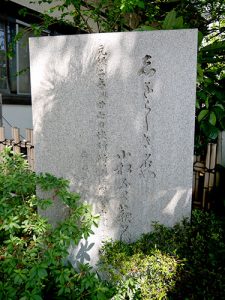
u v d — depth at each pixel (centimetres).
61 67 270
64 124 280
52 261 211
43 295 254
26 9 468
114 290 246
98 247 287
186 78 244
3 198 243
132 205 274
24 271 203
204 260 237
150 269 233
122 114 260
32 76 281
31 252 216
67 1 400
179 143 256
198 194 344
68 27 586
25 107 554
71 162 284
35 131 292
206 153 326
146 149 262
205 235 265
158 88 250
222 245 244
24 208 245
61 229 238
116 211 279
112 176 274
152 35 243
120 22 462
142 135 260
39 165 298
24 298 196
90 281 219
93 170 278
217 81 360
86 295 231
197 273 230
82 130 275
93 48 256
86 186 284
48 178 266
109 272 248
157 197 269
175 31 238
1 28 497
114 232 283
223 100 332
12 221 227
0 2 477
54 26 571
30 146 386
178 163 260
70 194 265
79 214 254
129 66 252
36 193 294
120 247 265
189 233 263
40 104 285
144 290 233
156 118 255
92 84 263
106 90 260
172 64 244
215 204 326
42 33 555
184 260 234
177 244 252
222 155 349
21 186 254
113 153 269
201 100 347
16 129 395
